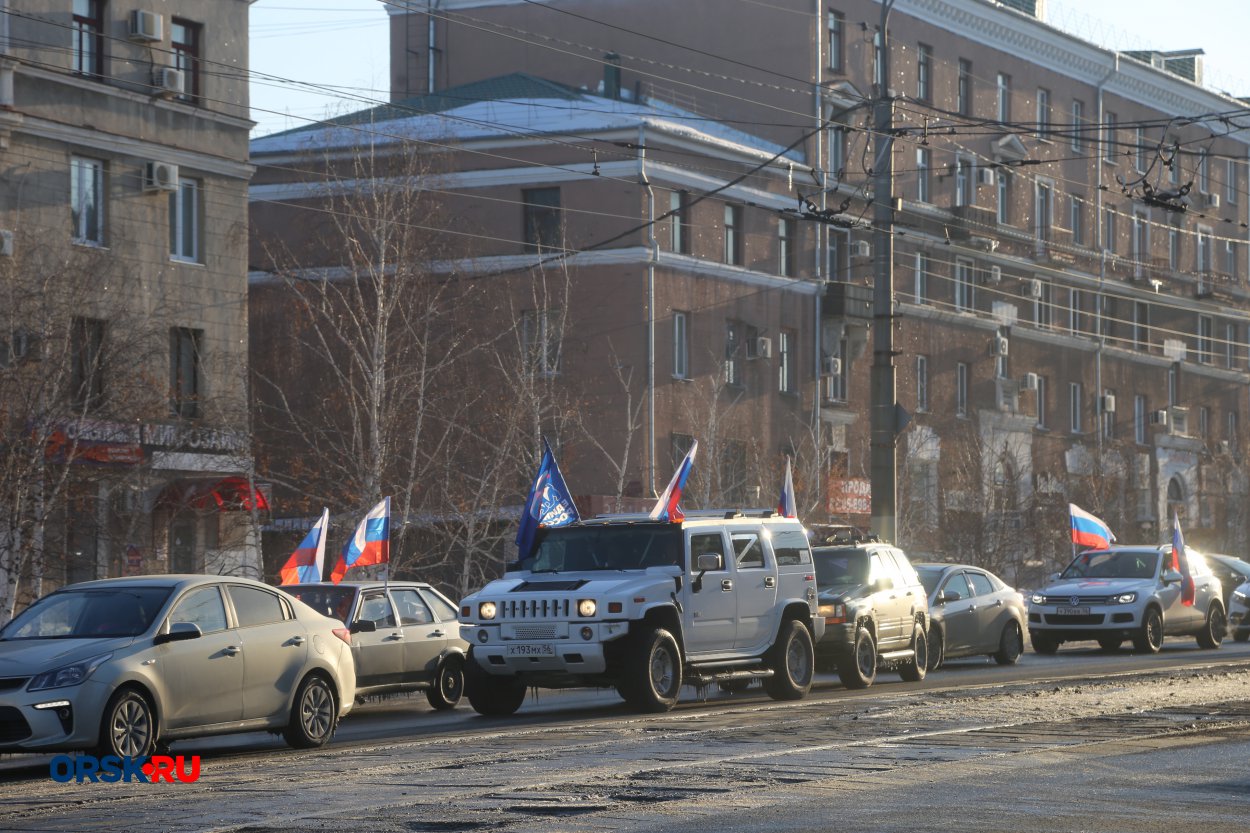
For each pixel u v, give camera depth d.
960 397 89.75
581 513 63.81
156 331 45.31
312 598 30.22
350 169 66.88
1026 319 95.56
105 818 15.94
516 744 22.36
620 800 16.72
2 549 39.09
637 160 70.31
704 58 81.81
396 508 55.19
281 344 65.69
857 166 82.44
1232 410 113.81
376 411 52.72
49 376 40.31
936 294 87.94
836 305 79.62
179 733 20.75
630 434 63.91
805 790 17.45
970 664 42.72
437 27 86.25
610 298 70.38
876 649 34.09
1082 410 99.38
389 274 57.53
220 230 54.41
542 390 61.81
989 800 16.81
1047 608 46.88
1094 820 15.56
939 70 88.25
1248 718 25.09
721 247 74.81
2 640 21.00
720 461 68.19
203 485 49.12
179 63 53.81
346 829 14.96
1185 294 108.19
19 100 48.47
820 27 80.38
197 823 15.48
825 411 80.31
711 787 17.64
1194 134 109.81
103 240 50.81
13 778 20.62
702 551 29.41
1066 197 98.19
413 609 31.28
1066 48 96.81
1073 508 54.28
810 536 36.47
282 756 21.77
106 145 50.72
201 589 21.80
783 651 30.50
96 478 43.28
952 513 78.62
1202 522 108.06
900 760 19.98
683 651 28.66
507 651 28.17
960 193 90.12
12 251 45.84
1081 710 26.50
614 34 83.50
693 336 72.81
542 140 71.44
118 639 20.45
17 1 48.69
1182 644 52.94
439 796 17.05
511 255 71.12
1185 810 16.19
